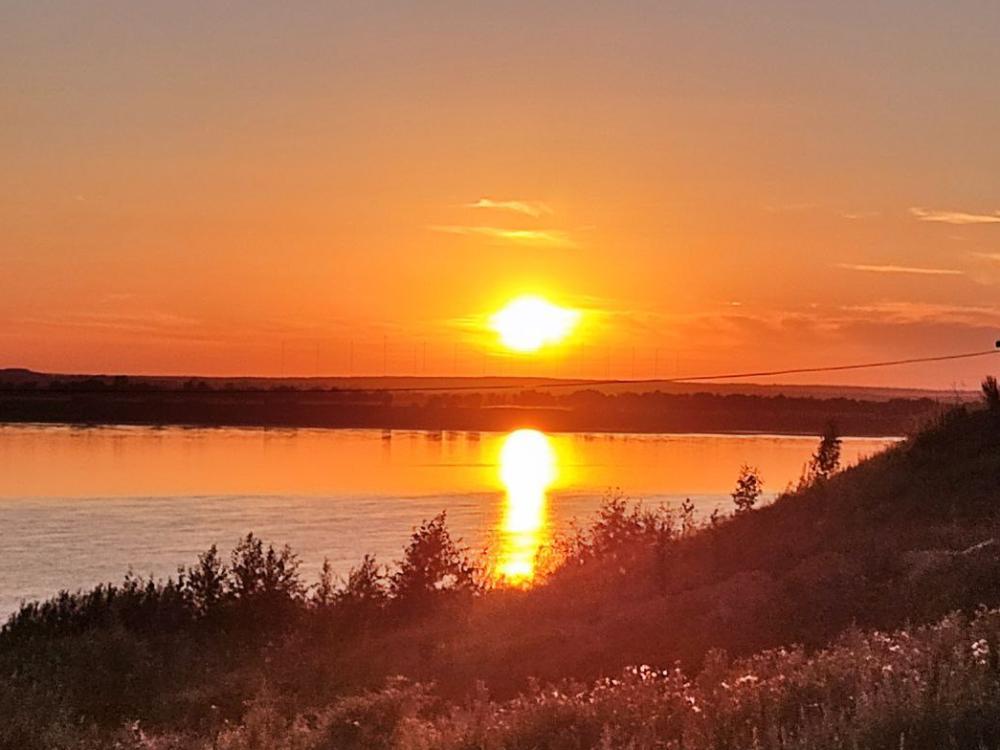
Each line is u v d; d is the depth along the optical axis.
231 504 84.75
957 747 7.87
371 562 34.53
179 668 21.16
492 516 75.94
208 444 171.00
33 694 17.70
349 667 20.41
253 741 13.41
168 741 13.86
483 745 10.70
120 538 63.03
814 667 10.83
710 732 9.24
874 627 17.02
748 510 31.59
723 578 23.70
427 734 11.75
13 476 108.19
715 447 185.88
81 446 156.75
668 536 29.11
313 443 188.75
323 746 12.55
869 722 8.25
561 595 25.42
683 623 19.36
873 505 28.05
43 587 44.47
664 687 12.22
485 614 24.56
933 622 16.30
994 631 10.70
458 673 19.00
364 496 92.50
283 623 26.25
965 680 8.91
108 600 27.28
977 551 19.81
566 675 17.86
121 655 21.67
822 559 22.12
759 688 10.26
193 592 28.00
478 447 194.75
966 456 29.81
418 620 25.80
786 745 8.23
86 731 15.27
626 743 9.70
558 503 85.94
